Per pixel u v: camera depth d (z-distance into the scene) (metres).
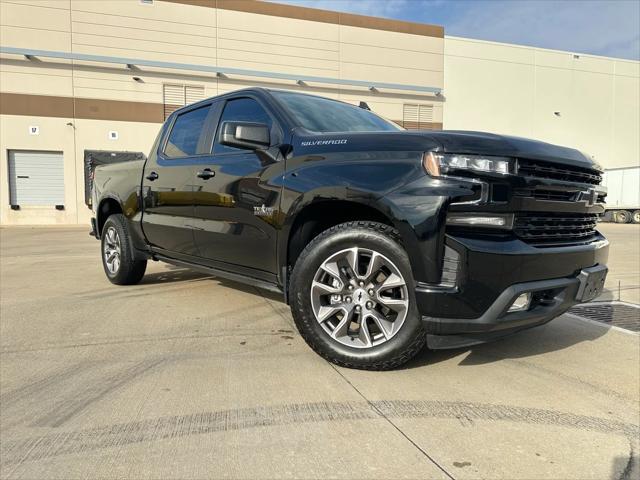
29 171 20.42
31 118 20.20
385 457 2.02
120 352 3.29
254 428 2.24
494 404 2.53
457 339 2.61
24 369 2.97
